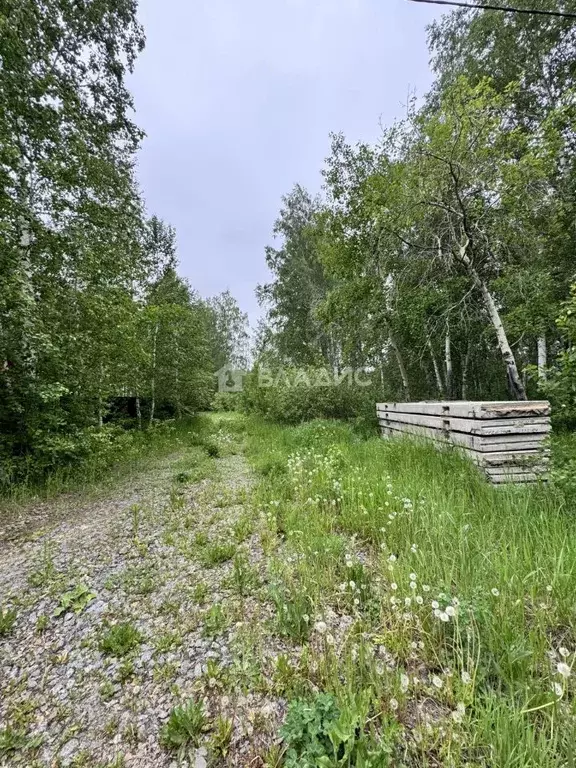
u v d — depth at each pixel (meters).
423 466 4.37
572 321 3.15
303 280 16.52
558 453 3.38
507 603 1.87
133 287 8.90
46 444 5.34
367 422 9.54
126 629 2.12
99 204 7.29
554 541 2.33
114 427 7.19
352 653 1.73
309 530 3.15
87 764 1.39
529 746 1.18
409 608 1.93
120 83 7.90
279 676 1.69
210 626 2.11
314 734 1.24
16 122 5.70
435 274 8.73
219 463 6.87
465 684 1.44
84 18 6.94
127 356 7.43
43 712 1.64
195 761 1.37
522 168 6.12
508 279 7.33
